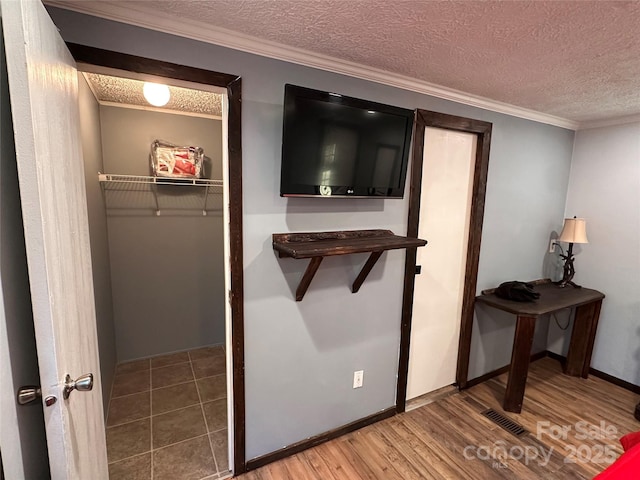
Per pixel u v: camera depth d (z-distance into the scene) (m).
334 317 2.01
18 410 0.88
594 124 2.93
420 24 1.33
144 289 2.96
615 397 2.68
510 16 1.25
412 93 2.06
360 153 1.76
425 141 2.25
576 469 1.92
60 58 1.02
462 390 2.73
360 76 1.84
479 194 2.51
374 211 2.05
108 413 2.29
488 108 2.42
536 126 2.78
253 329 1.75
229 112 1.54
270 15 1.29
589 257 3.05
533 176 2.86
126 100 2.59
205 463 1.89
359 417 2.23
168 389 2.59
